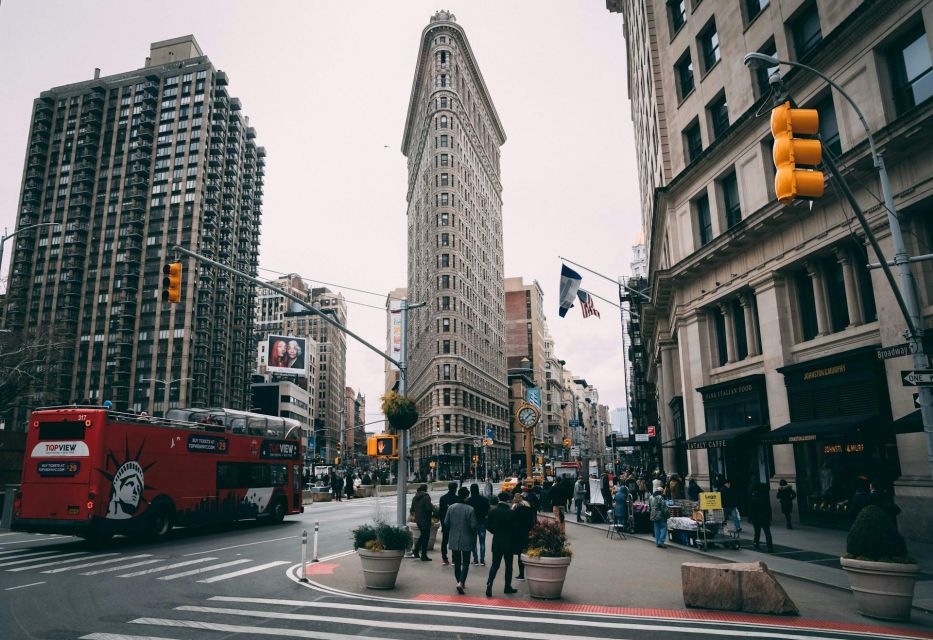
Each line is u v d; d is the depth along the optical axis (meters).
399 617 9.04
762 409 22.44
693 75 27.95
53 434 17.17
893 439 17.05
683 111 28.98
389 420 17.92
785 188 8.40
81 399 103.62
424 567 13.88
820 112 20.31
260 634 8.04
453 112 98.75
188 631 8.20
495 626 8.48
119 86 118.81
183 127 113.94
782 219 21.00
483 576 12.83
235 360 119.56
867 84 17.84
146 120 114.25
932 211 16.41
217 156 116.19
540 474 47.41
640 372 75.19
